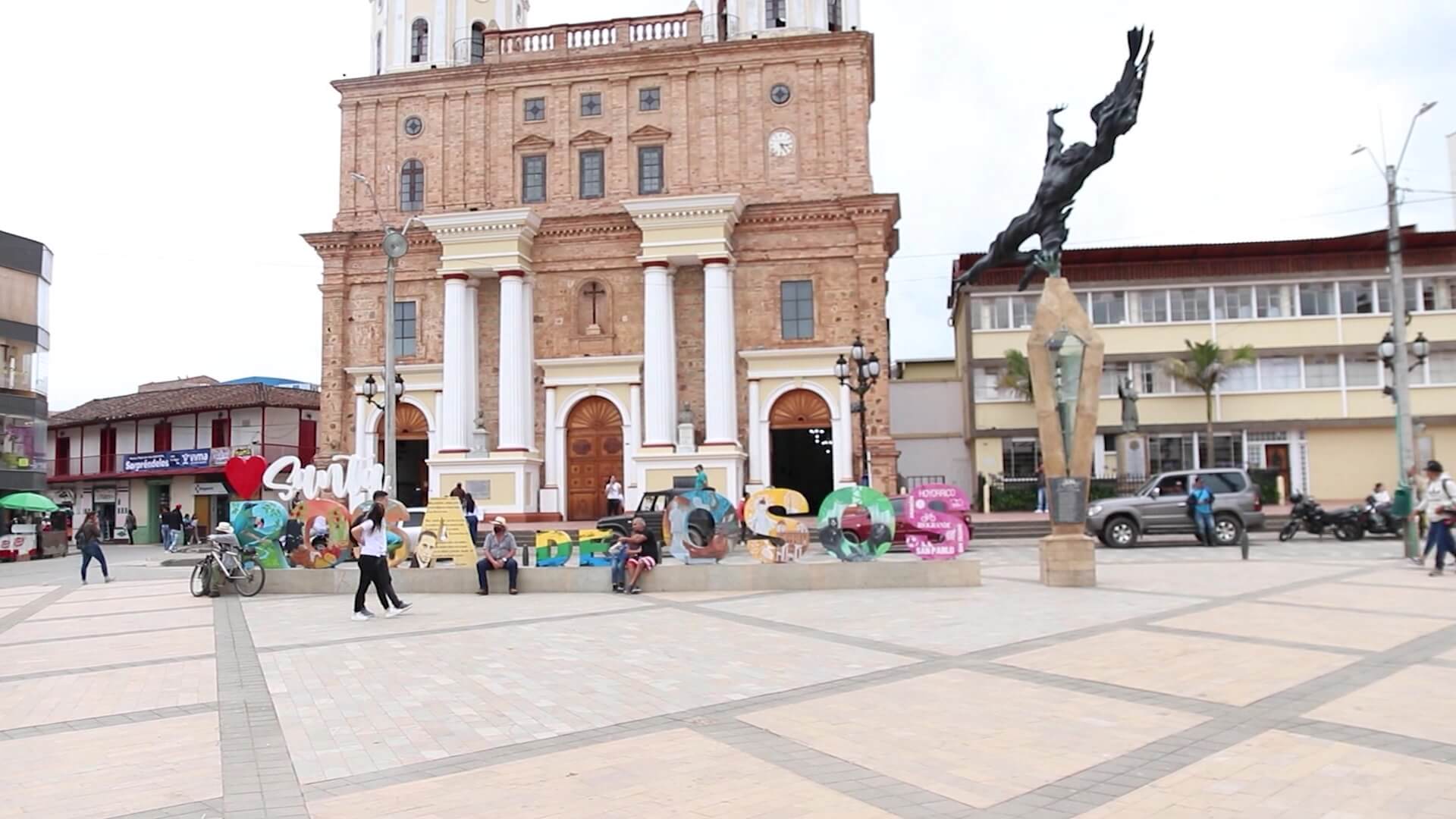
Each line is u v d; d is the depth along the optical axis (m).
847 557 19.09
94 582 26.16
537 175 39.72
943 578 18.36
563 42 40.16
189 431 54.97
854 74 38.16
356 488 24.56
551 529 34.72
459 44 41.91
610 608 16.67
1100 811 6.03
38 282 44.59
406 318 39.53
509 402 37.16
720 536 19.97
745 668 10.81
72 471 59.28
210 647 13.45
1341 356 43.97
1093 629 12.77
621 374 37.59
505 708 9.17
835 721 8.35
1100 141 18.19
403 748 7.92
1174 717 8.18
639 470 35.81
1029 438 44.59
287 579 20.73
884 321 36.88
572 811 6.23
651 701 9.33
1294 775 6.57
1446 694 8.73
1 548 40.03
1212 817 5.87
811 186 37.97
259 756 7.78
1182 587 17.17
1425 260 43.88
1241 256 44.41
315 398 55.16
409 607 17.20
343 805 6.51
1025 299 45.16
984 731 7.90
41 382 45.38
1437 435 43.34
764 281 37.66
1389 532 29.34
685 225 36.50
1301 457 43.94
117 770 7.47
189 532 48.91
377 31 43.72
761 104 38.50
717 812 6.16
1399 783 6.36
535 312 38.69
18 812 6.50
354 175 34.94
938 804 6.24
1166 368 44.12
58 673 11.69
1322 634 11.92
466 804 6.45
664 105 39.12
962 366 48.03
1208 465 42.53
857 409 31.33
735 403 36.75
